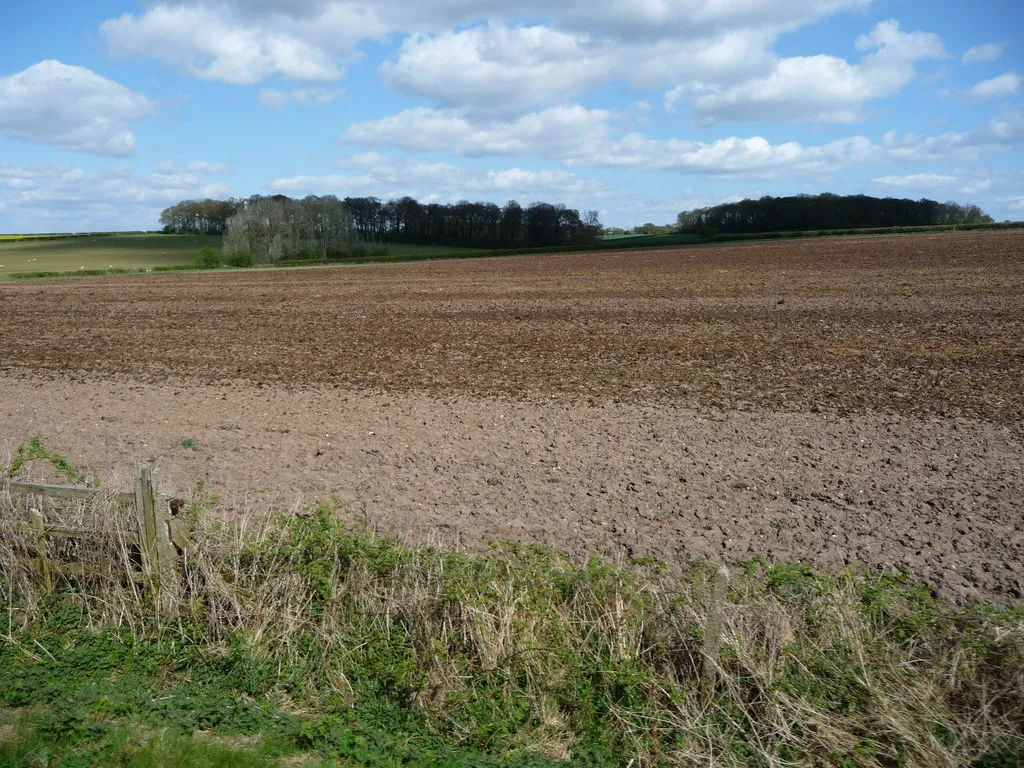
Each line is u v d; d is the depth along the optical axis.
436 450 10.59
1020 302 23.00
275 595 5.92
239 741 4.80
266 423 12.18
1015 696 4.57
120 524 6.20
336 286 37.72
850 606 5.31
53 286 42.34
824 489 8.76
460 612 5.49
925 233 76.69
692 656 5.08
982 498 8.35
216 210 109.06
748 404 12.61
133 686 5.32
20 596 6.31
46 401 14.10
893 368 14.98
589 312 24.61
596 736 4.86
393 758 4.63
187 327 23.89
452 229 89.56
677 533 7.65
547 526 7.89
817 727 4.62
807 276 34.19
